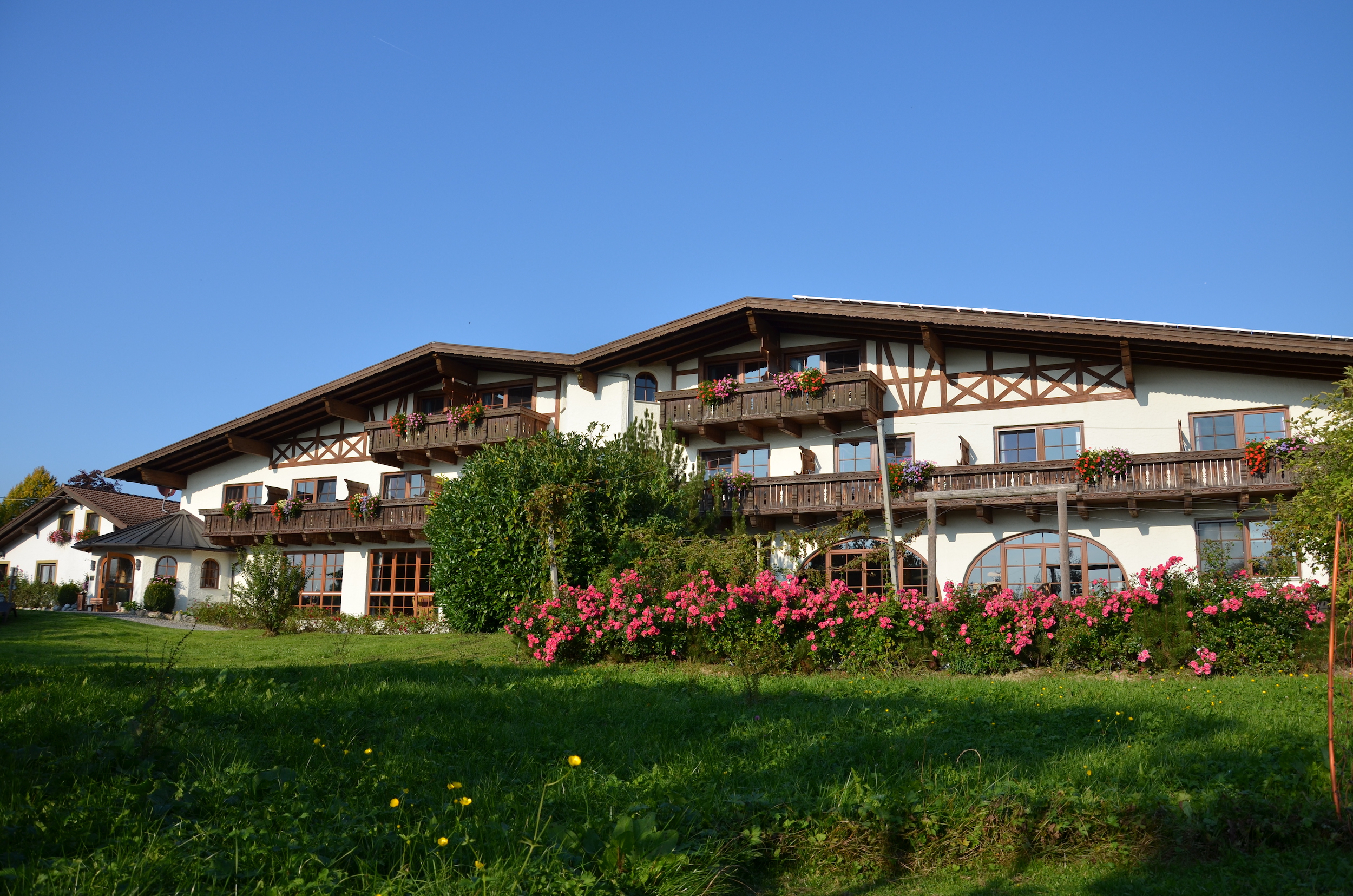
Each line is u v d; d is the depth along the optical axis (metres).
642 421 22.80
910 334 21.95
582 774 6.67
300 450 30.61
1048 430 20.75
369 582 28.88
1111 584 19.69
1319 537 12.38
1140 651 13.06
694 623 14.80
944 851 5.50
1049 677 12.82
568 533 20.19
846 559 21.91
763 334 22.62
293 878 4.43
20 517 36.12
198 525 31.91
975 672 13.51
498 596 21.47
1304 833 5.41
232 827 5.08
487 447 22.81
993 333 20.59
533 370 26.17
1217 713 8.95
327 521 28.42
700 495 21.16
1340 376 18.34
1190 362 19.42
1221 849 5.36
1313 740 7.35
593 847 4.94
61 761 5.97
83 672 10.67
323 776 6.29
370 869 4.60
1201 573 14.36
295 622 23.56
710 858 5.04
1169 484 18.58
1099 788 5.98
